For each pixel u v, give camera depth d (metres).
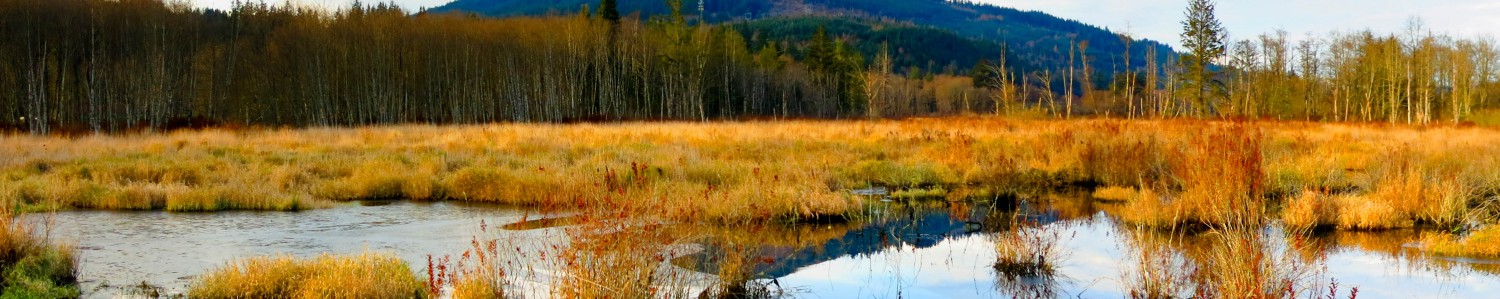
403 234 11.24
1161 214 11.98
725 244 10.49
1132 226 12.10
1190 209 11.95
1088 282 8.88
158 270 8.81
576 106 57.53
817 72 82.25
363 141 25.70
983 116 54.22
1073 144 19.39
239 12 56.75
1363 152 20.53
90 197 13.72
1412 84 55.81
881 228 12.18
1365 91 57.25
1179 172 13.88
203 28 47.38
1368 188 14.27
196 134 28.86
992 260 9.98
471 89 54.28
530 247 9.98
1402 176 13.76
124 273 8.65
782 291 8.48
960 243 11.09
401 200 15.01
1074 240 11.16
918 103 98.06
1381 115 56.62
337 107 49.03
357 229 11.66
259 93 50.28
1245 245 7.67
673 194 13.09
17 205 12.97
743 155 20.55
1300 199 12.40
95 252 9.72
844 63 82.31
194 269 8.89
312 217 12.81
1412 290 8.41
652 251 7.41
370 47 50.50
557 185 14.25
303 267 7.85
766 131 29.86
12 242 8.23
